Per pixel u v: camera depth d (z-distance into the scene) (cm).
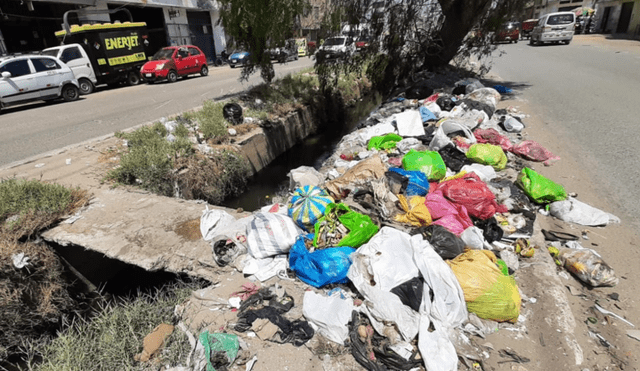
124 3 1994
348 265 291
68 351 246
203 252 351
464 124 627
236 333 254
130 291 440
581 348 232
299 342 242
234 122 792
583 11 3475
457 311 242
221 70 2267
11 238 366
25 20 1602
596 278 287
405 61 1185
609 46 1916
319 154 894
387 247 285
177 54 1700
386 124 672
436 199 362
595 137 589
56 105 1162
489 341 237
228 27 926
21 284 352
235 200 659
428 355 215
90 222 411
